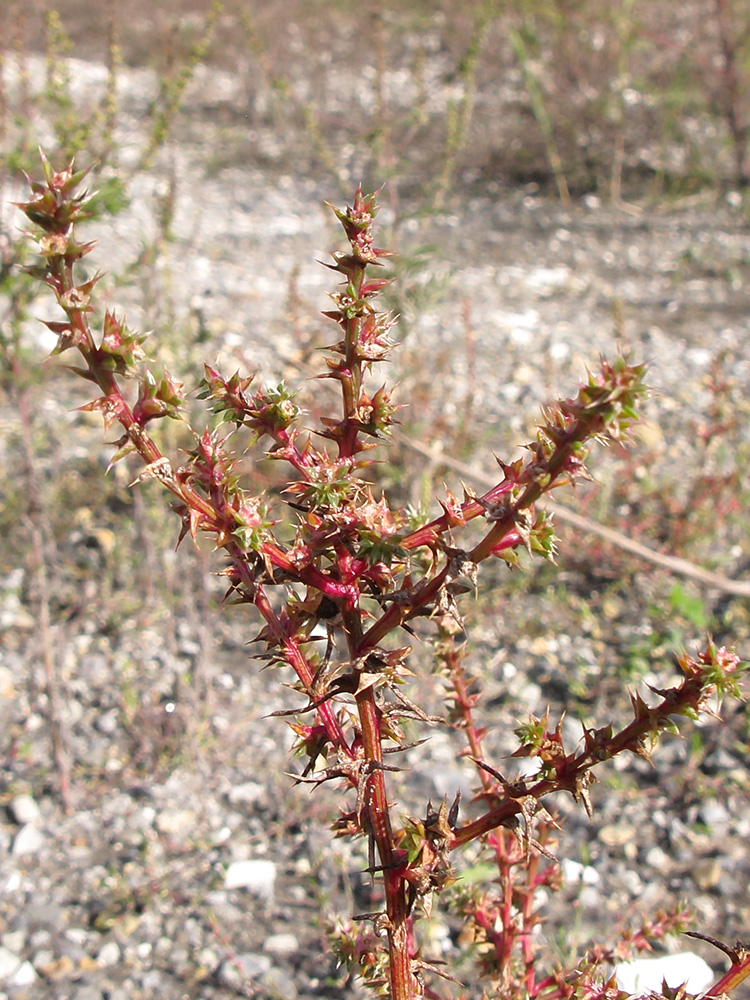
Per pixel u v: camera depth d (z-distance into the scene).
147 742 3.32
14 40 4.13
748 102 8.89
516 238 7.53
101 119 4.14
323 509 1.38
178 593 4.01
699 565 4.08
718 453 4.31
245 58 10.50
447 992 2.49
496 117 9.41
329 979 2.67
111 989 2.65
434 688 3.53
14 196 4.33
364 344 1.38
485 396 5.24
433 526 1.33
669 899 2.89
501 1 9.40
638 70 9.21
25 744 3.38
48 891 2.93
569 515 2.90
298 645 1.48
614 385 1.17
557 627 3.89
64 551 4.18
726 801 3.19
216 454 1.36
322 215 7.97
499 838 2.08
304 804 3.19
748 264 7.06
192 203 8.02
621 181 8.54
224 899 2.90
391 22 10.38
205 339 4.03
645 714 1.35
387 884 1.48
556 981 2.03
